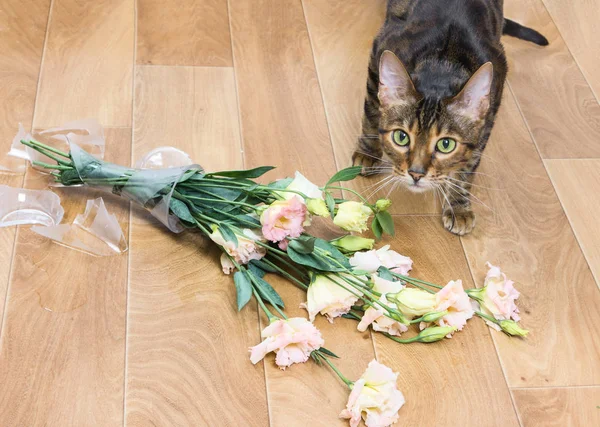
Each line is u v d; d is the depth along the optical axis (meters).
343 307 1.47
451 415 1.46
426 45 1.75
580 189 1.91
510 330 1.54
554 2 2.43
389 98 1.64
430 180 1.68
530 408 1.49
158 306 1.55
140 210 1.72
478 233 1.79
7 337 1.46
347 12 2.29
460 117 1.60
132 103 1.94
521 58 2.23
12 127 1.83
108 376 1.43
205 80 2.03
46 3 2.15
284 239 1.51
